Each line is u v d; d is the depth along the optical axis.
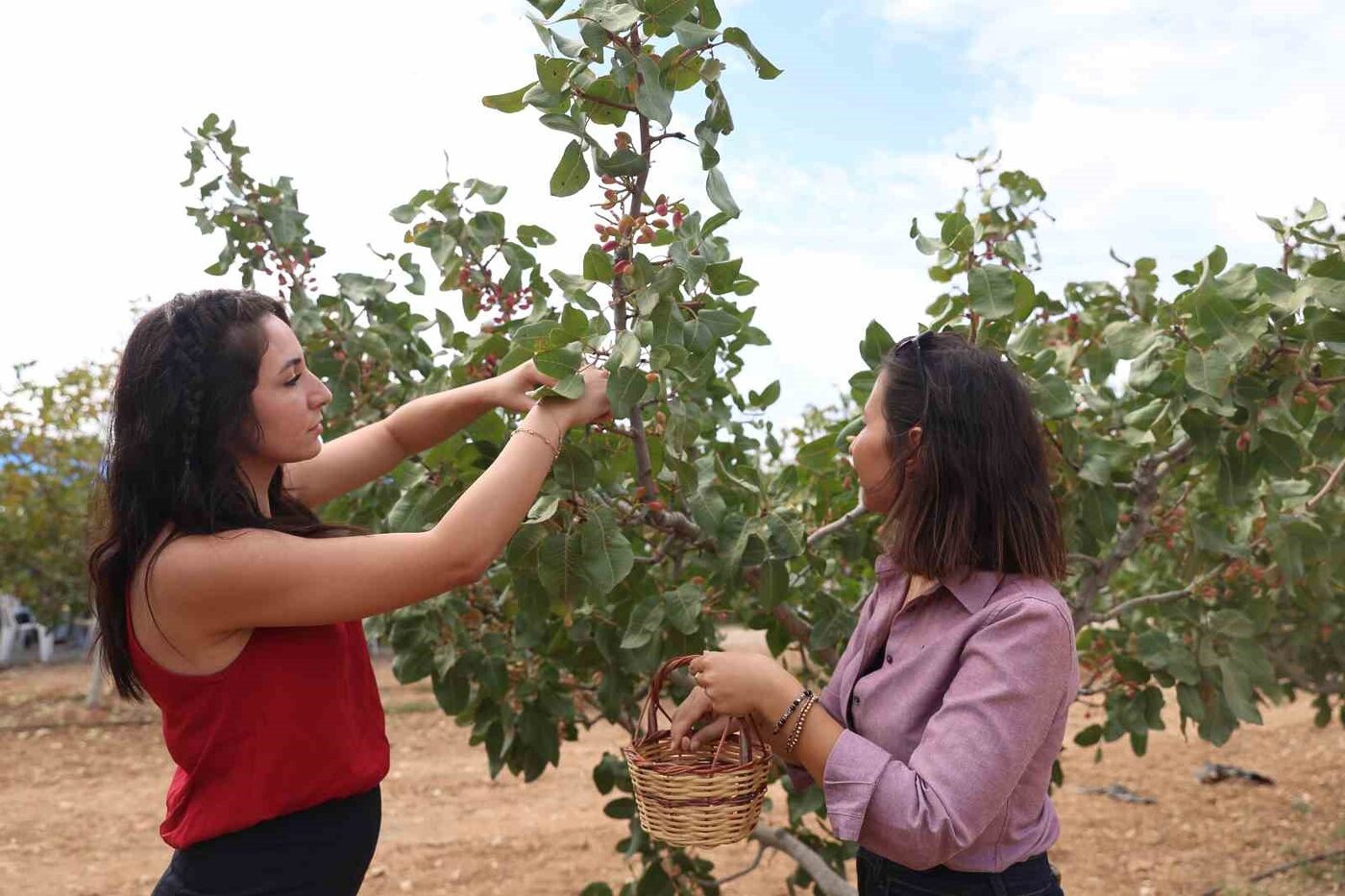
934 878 1.62
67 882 5.59
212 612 1.55
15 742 8.79
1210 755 8.14
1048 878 1.65
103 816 6.80
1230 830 6.36
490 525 1.63
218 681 1.59
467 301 2.81
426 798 7.33
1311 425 2.75
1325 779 7.39
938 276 2.78
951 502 1.63
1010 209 3.29
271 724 1.61
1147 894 5.38
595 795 7.43
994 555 1.63
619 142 1.92
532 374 2.02
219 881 1.62
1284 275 2.55
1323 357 2.59
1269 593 3.36
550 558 2.10
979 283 2.47
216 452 1.61
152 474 1.60
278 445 1.67
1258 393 2.61
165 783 7.66
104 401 10.90
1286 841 6.11
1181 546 3.57
